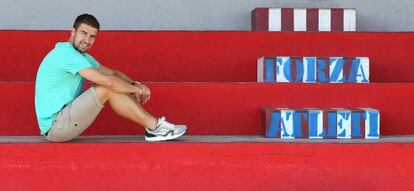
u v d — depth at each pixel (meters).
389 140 3.63
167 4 5.11
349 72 4.07
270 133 3.76
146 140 3.48
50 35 4.43
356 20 5.20
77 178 3.37
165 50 4.48
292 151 3.43
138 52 4.46
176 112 3.97
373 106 4.02
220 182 3.41
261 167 3.42
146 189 3.39
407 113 4.03
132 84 3.67
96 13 5.07
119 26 5.08
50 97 3.37
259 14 4.81
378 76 4.52
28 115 3.91
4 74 4.40
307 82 4.04
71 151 3.36
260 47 4.50
